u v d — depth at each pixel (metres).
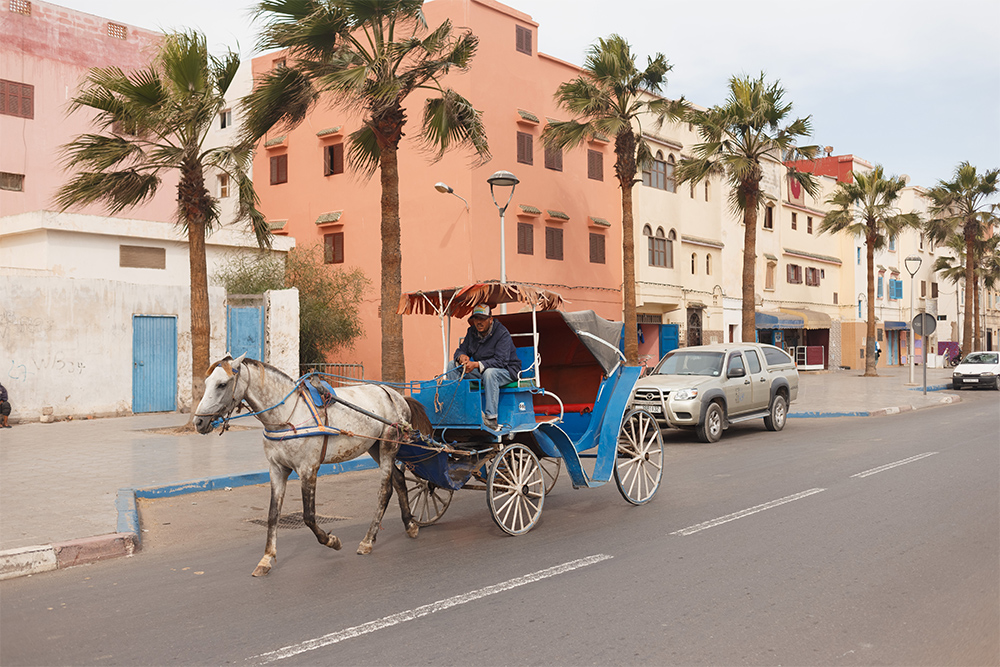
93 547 7.19
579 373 9.94
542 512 9.17
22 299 17.92
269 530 6.76
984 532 7.63
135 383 19.92
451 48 17.33
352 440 7.25
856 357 52.16
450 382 8.32
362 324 30.80
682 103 25.25
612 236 34.16
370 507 9.76
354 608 5.61
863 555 6.83
